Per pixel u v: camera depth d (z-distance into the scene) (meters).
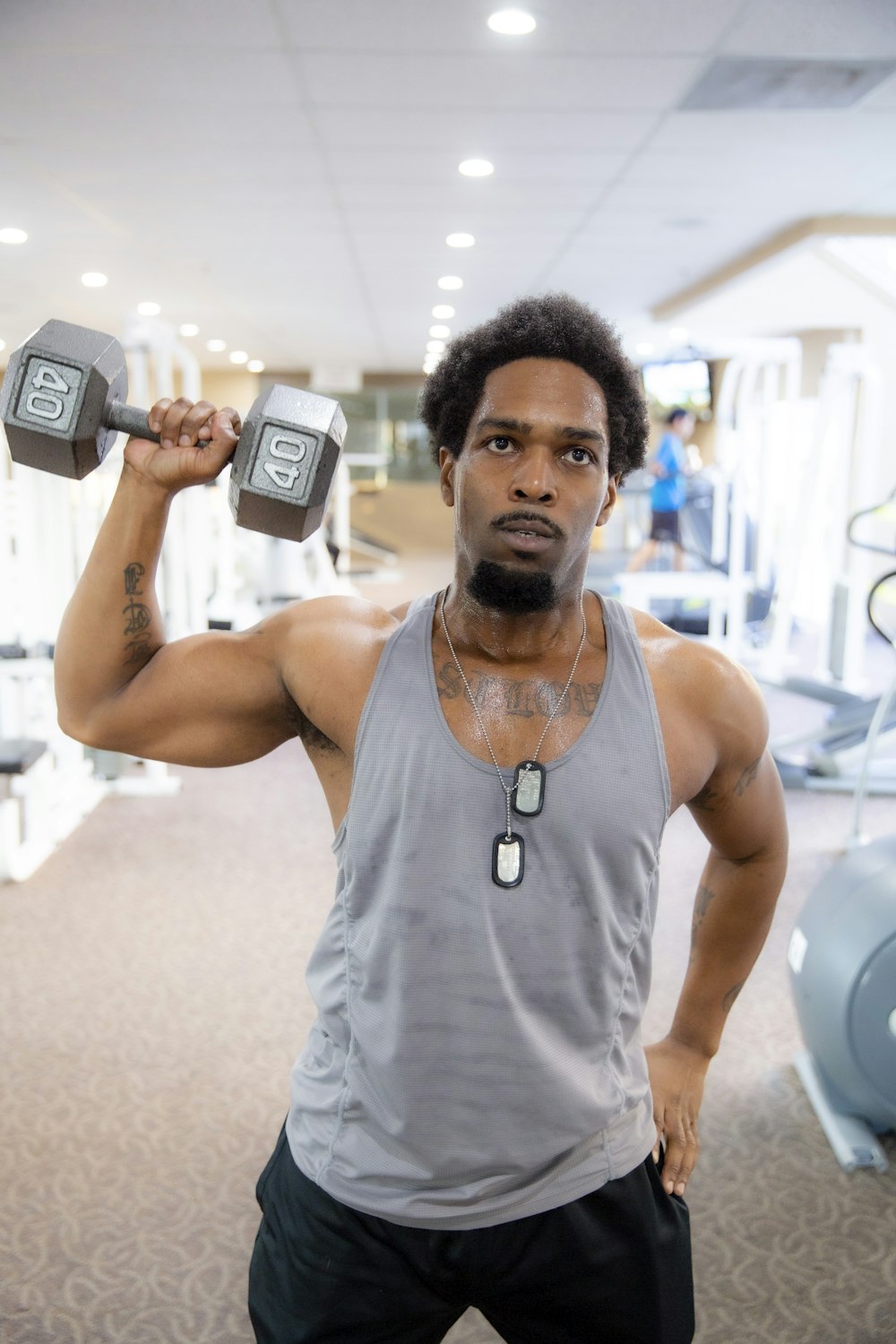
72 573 4.17
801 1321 1.72
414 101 4.05
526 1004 0.88
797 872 3.62
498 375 0.86
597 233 6.36
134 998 2.75
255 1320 1.02
